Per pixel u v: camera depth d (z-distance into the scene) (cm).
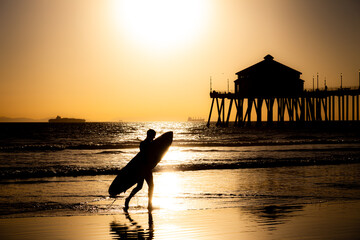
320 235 1218
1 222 1458
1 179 2764
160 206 1759
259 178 2716
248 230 1296
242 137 10256
